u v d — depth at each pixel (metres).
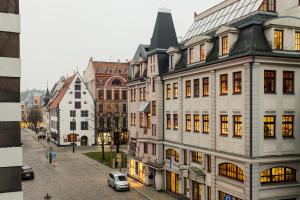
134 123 43.59
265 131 23.23
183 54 33.47
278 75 23.56
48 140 84.81
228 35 25.23
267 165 23.12
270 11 27.81
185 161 32.47
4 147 10.52
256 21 23.98
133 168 42.97
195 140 30.27
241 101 23.83
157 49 36.59
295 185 23.77
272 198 23.23
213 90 27.11
